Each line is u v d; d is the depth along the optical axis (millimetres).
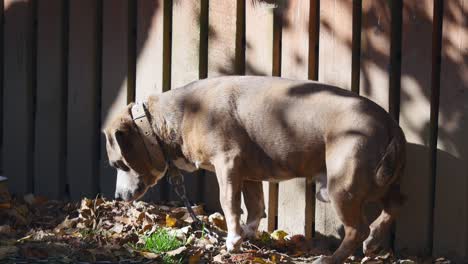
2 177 7828
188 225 7020
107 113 7785
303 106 6250
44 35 8047
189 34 7379
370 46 6637
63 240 6684
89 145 7891
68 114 7992
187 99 6691
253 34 7090
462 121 6340
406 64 6520
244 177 6570
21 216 7285
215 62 7273
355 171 5953
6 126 8328
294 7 6895
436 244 6512
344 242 6121
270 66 7012
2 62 8383
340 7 6707
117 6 7660
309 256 6617
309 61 6863
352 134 5992
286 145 6312
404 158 6188
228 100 6500
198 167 6750
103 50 7770
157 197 7688
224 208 6492
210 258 6402
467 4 6266
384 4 6555
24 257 6363
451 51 6344
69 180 8047
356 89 6754
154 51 7543
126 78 7648
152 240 6543
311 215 6992
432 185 6566
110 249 6438
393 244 6754
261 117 6375
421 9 6426
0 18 8352
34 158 8211
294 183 6984
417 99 6492
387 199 6383
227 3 7176
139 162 6910
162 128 6777
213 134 6504
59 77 8000
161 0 7477
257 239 6871
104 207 7297
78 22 7871
